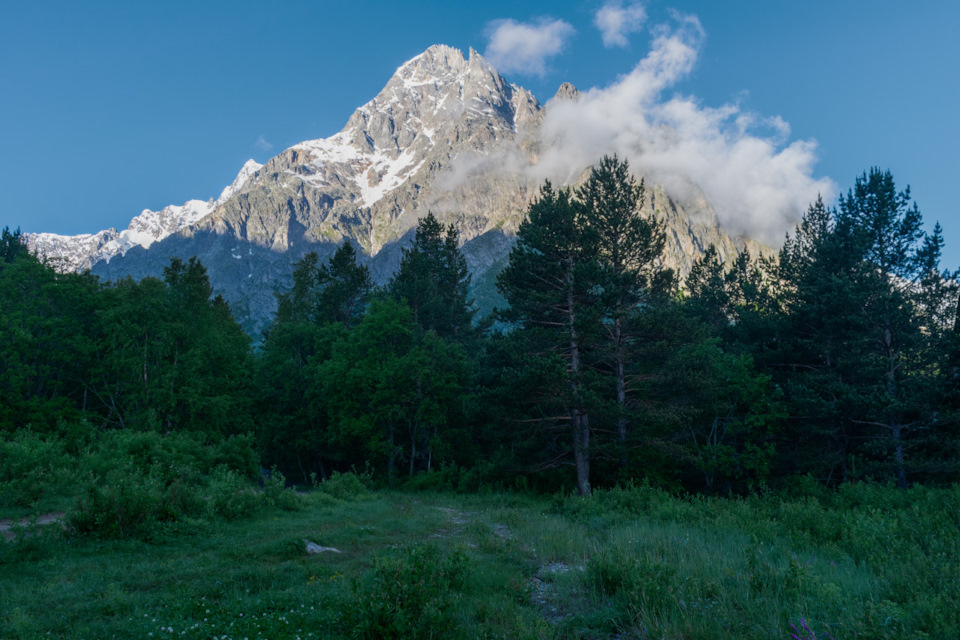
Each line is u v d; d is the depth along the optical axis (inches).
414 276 2010.3
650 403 1157.1
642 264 1247.5
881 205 1235.2
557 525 665.0
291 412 1855.3
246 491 735.1
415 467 1700.3
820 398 1163.9
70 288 1354.6
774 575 324.2
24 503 645.3
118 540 486.9
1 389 1160.8
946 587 277.7
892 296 1133.7
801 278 1416.1
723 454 1198.3
